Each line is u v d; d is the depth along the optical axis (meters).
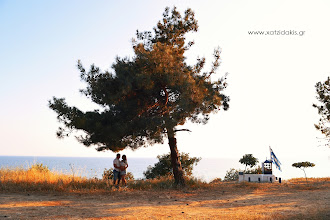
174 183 17.98
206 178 22.59
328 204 10.94
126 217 8.93
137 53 15.83
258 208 10.69
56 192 14.01
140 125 16.22
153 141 16.88
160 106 17.34
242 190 16.81
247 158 27.73
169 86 16.25
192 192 15.88
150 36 19.03
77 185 15.88
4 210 9.38
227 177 27.28
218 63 18.56
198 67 18.38
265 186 18.73
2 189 13.93
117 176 16.77
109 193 14.30
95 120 16.09
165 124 15.85
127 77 15.68
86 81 16.28
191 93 15.33
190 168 25.42
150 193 14.95
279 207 10.72
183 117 16.41
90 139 16.33
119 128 15.60
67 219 8.44
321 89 22.06
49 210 9.67
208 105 16.52
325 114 21.73
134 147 17.33
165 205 11.59
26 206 10.23
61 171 18.64
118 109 16.86
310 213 9.15
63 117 15.64
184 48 19.45
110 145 16.64
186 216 9.20
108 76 16.34
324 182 20.55
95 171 20.05
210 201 12.78
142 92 16.70
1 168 18.12
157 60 15.26
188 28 19.30
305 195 13.95
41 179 16.25
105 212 9.70
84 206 10.75
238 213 9.62
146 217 8.98
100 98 16.66
